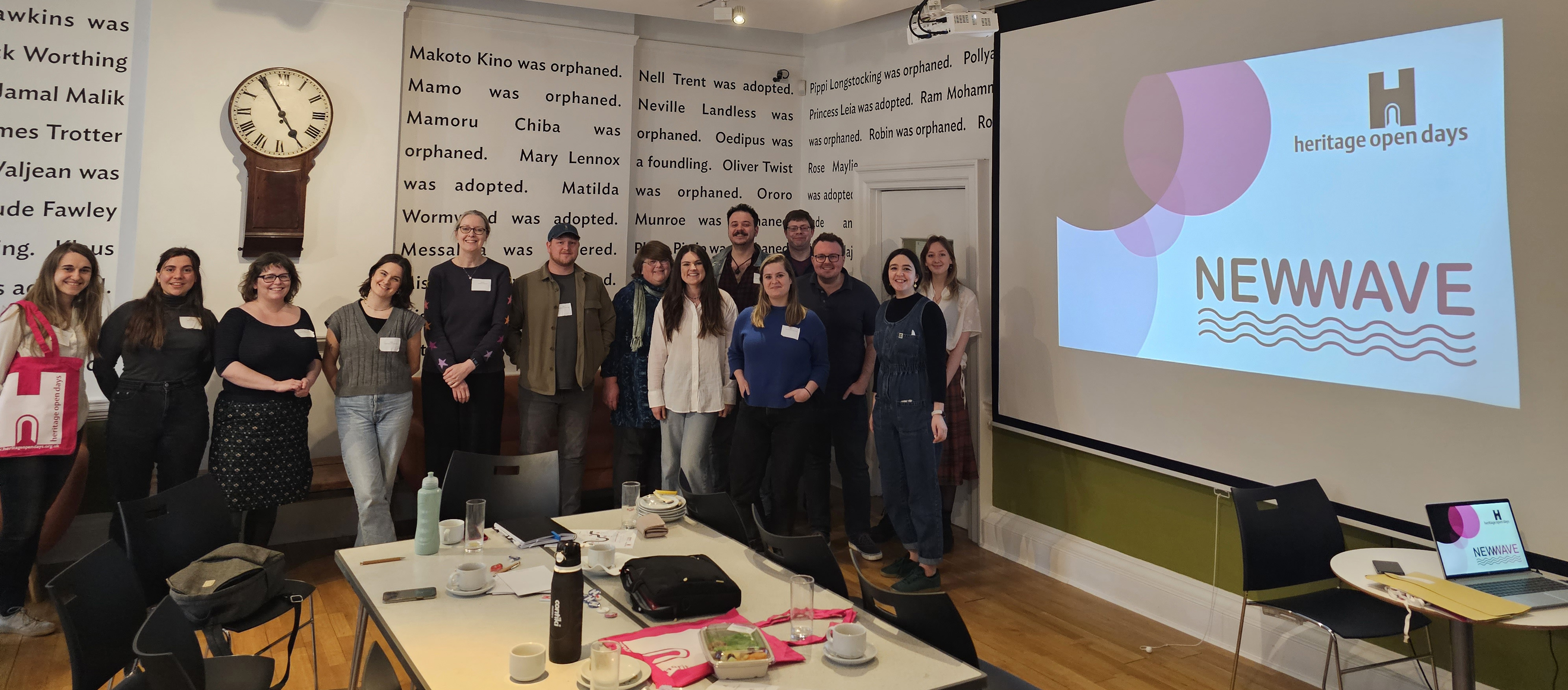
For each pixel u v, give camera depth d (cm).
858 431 446
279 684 236
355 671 244
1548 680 264
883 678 173
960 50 479
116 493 358
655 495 296
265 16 437
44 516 335
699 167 565
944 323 388
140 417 355
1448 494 275
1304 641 319
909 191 526
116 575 210
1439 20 274
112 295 428
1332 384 305
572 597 176
